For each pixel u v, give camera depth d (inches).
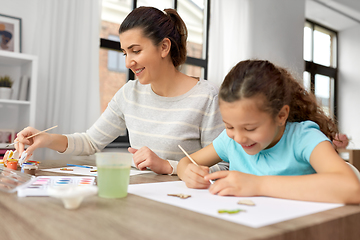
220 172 27.8
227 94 28.2
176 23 50.7
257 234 15.6
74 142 52.9
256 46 152.9
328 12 192.7
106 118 56.8
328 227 18.8
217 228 16.6
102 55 153.9
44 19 98.3
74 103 103.0
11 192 25.0
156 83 51.3
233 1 148.8
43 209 20.2
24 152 43.4
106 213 19.4
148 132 52.9
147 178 36.4
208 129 51.4
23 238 16.3
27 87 92.8
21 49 97.4
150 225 17.0
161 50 47.5
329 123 39.6
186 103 51.7
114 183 24.1
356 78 210.1
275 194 25.4
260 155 34.6
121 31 45.8
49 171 39.7
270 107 28.0
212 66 142.7
